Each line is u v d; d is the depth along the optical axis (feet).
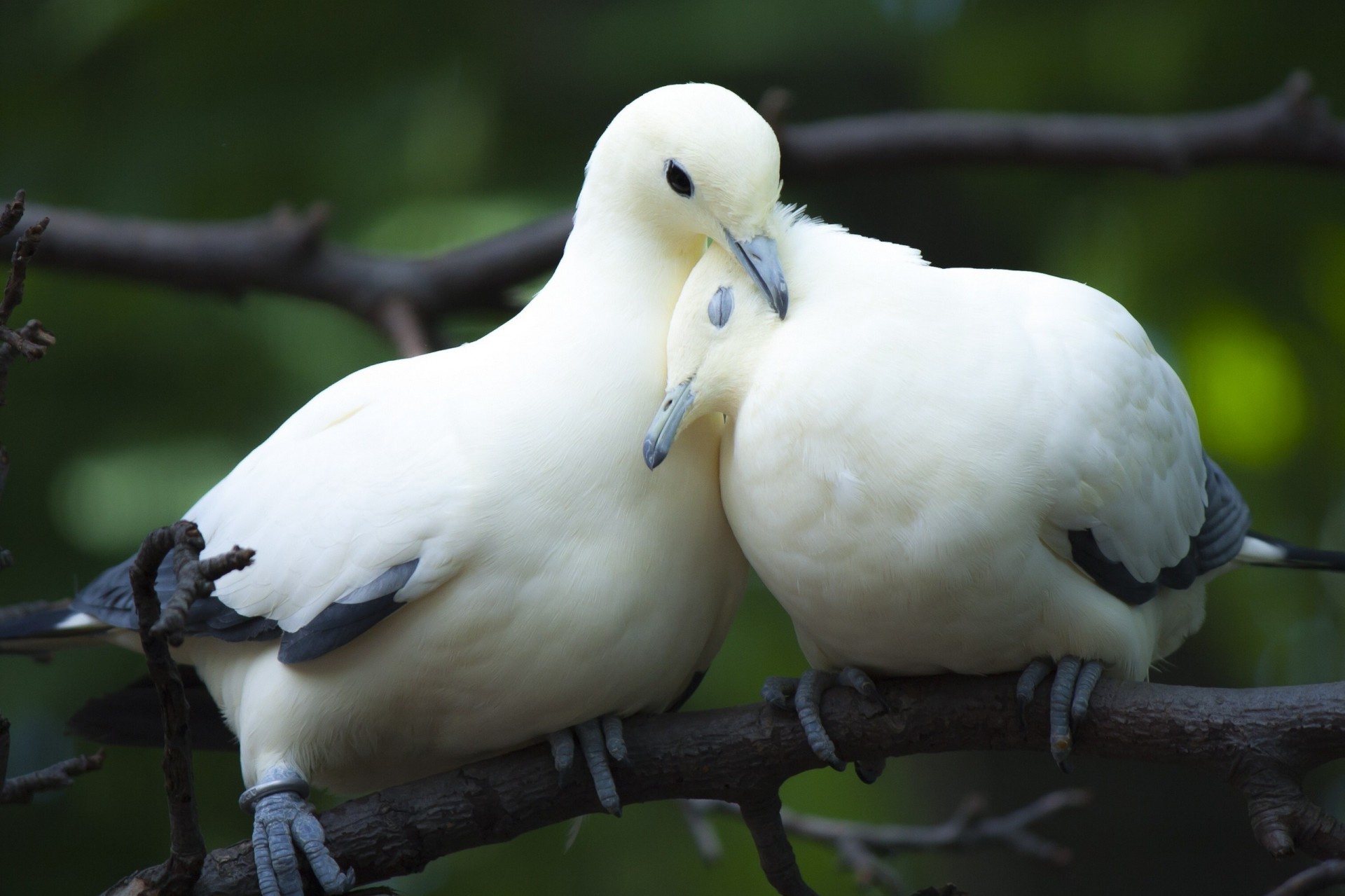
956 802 40.22
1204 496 20.21
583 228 19.95
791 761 18.52
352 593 18.02
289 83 37.35
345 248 32.65
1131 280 36.83
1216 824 39.42
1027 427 16.98
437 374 19.36
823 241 18.78
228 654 19.60
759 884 37.60
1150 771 39.88
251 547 18.75
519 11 39.42
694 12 40.16
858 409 17.03
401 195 37.45
